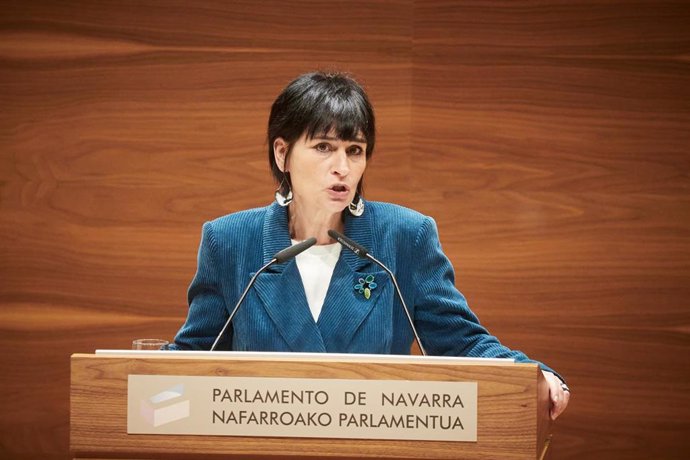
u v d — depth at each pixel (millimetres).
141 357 6801
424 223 9539
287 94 8938
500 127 15555
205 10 15703
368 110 8930
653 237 15477
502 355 8680
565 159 15547
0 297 15680
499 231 15570
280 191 9359
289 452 6711
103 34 15656
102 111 15672
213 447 6746
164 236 15664
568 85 15539
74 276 15656
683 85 15484
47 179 15656
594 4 15562
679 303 15469
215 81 15680
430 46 15617
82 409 6801
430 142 15602
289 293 9008
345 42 15656
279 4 15688
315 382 6711
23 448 15648
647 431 15453
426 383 6672
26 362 15641
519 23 15609
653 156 15492
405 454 6664
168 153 15656
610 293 15508
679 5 15523
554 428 15531
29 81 15633
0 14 15641
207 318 9383
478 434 6633
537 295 15539
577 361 15523
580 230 15539
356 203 9336
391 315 9039
